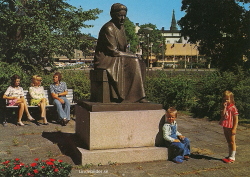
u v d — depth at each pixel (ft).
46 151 17.56
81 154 14.96
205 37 98.02
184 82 34.32
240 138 21.75
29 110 27.25
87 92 34.50
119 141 15.78
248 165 15.56
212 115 29.37
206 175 14.02
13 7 46.37
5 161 11.68
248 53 96.07
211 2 93.30
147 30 78.33
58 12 51.31
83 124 16.80
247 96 29.40
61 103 26.50
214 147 19.08
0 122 26.35
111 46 16.76
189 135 22.53
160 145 16.53
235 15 94.84
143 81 17.49
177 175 13.93
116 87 16.35
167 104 35.47
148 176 13.69
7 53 45.19
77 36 54.70
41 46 44.19
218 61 102.73
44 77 35.22
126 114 15.81
